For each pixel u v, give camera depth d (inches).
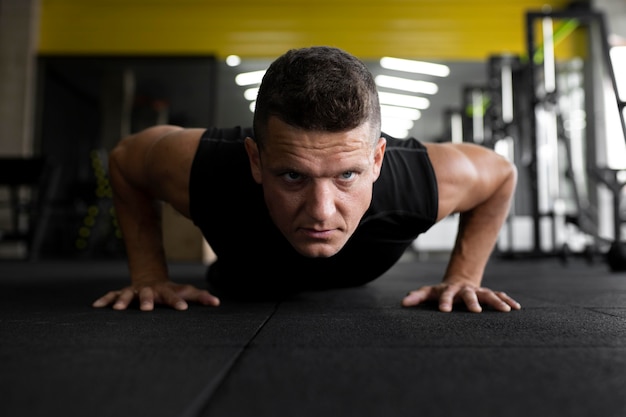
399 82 276.5
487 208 51.1
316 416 17.4
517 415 17.5
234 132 46.5
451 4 243.8
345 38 244.5
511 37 242.2
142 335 32.2
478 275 50.8
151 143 48.4
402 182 44.1
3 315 41.8
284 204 34.0
